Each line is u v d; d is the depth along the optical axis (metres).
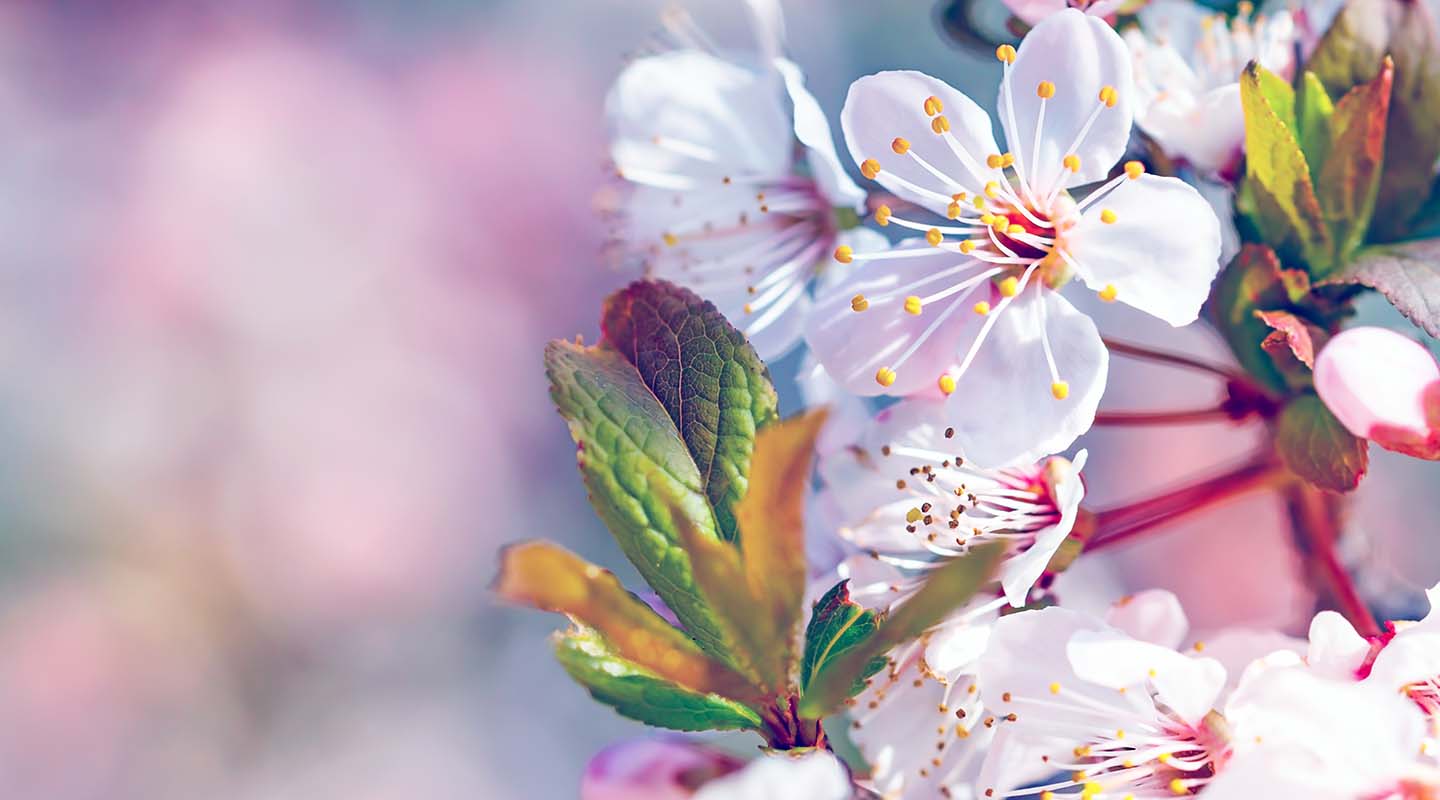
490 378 0.50
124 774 0.42
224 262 0.49
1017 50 0.19
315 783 0.43
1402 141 0.19
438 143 0.53
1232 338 0.19
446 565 0.47
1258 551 0.31
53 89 0.51
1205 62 0.20
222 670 0.44
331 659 0.45
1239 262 0.19
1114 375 0.36
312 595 0.46
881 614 0.18
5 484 0.44
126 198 0.49
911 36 0.43
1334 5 0.20
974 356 0.19
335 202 0.51
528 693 0.45
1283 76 0.20
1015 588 0.18
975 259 0.19
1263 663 0.18
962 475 0.19
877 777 0.19
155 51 0.52
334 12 0.54
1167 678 0.18
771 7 0.20
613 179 0.21
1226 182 0.19
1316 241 0.19
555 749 0.44
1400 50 0.19
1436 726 0.17
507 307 0.51
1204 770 0.18
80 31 0.51
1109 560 0.24
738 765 0.18
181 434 0.46
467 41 0.54
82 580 0.44
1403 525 0.33
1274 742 0.17
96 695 0.43
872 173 0.19
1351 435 0.19
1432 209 0.19
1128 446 0.37
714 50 0.21
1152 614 0.18
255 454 0.47
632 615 0.17
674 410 0.18
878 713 0.19
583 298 0.52
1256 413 0.19
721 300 0.20
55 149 0.49
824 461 0.19
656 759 0.18
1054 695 0.18
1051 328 0.19
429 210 0.52
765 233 0.20
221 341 0.48
